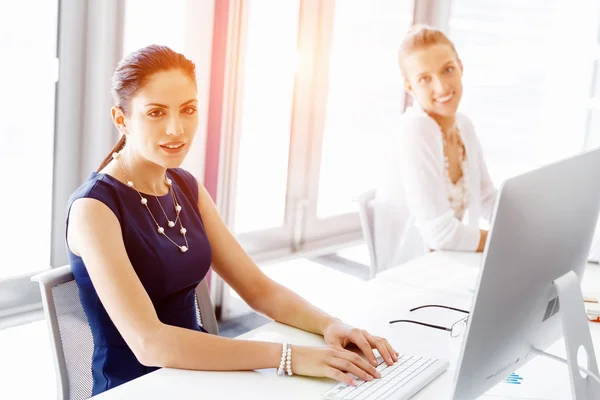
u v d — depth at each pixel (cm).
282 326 172
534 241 120
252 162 402
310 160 432
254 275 184
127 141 169
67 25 302
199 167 342
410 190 252
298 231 433
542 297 129
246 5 331
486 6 454
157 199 172
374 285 203
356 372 141
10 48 292
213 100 338
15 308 310
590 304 188
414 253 259
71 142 315
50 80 305
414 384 140
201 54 332
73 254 161
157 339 146
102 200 160
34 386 273
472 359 119
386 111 474
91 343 162
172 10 321
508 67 453
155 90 156
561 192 125
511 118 455
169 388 137
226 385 139
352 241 468
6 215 305
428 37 257
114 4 306
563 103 437
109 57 310
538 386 147
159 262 167
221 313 351
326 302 188
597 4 418
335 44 430
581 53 427
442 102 257
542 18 436
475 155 269
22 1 291
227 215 349
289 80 409
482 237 244
